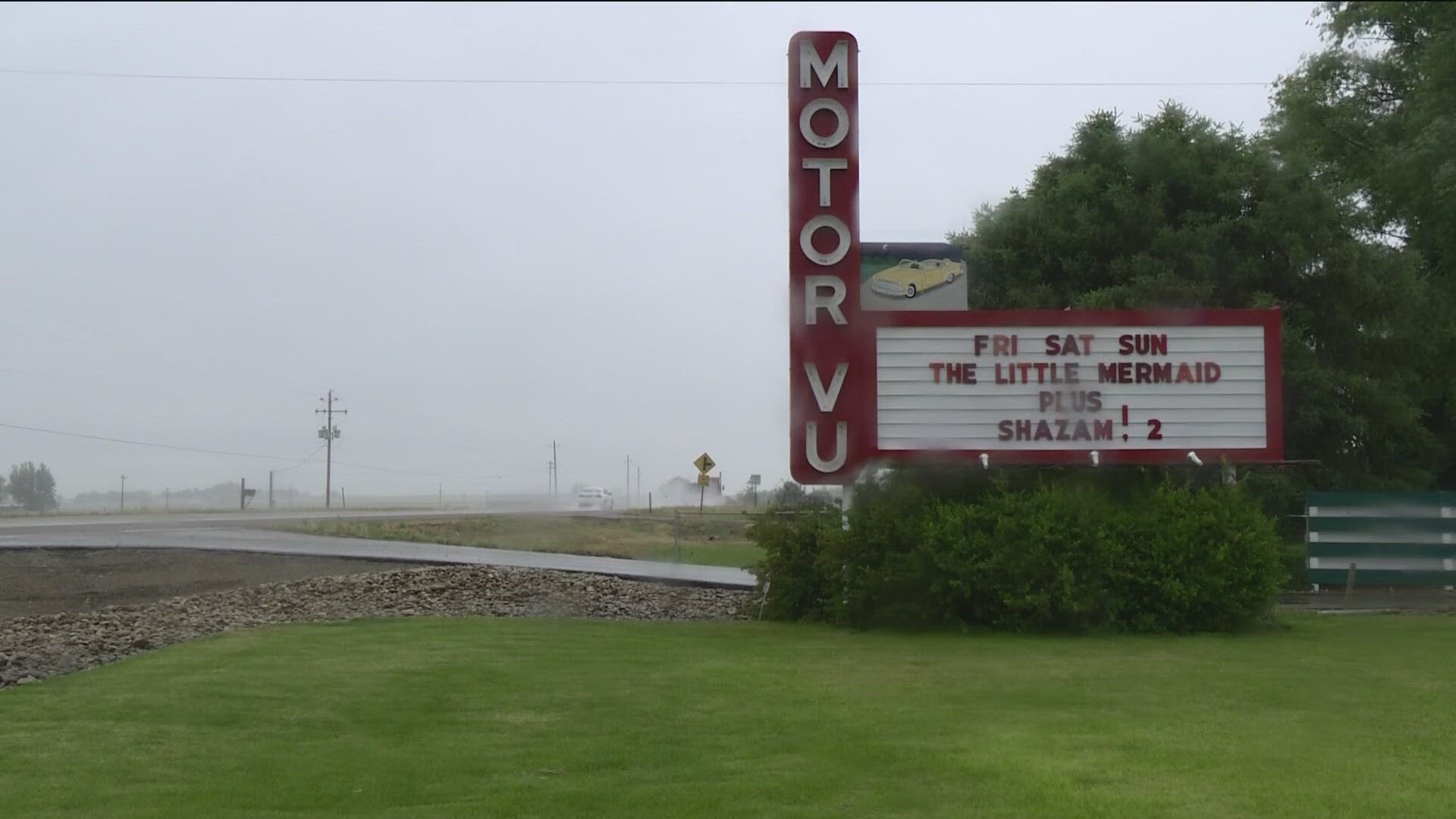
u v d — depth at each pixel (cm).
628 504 9412
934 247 2748
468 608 2255
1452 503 2406
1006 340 2025
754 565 2162
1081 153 3241
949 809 810
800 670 1419
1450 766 923
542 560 3591
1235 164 3144
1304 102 4041
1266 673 1402
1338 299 3131
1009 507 1880
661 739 1034
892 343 2036
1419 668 1436
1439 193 3319
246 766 943
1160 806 810
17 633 1888
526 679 1318
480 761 959
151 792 868
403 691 1244
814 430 2031
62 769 931
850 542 1928
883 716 1134
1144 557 1842
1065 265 3092
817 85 2109
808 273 2061
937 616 1877
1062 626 1822
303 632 1697
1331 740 1018
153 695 1209
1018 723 1101
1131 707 1181
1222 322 2014
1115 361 2017
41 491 13050
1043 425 2012
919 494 1964
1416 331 3247
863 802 830
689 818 795
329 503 12131
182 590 2658
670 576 3025
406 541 4456
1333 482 3070
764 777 905
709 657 1512
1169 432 2005
